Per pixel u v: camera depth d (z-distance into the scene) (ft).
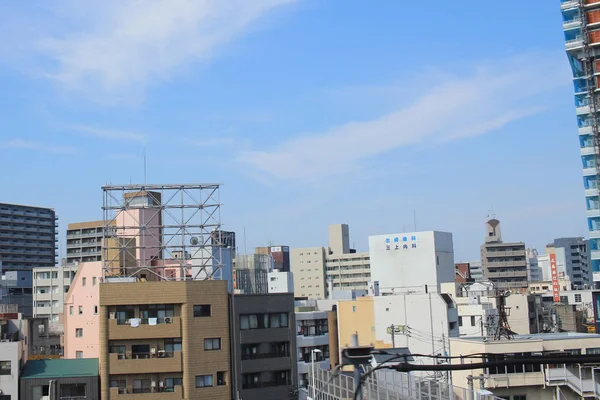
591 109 394.93
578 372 193.47
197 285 246.27
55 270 478.18
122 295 240.32
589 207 389.80
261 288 381.60
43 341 326.03
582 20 400.88
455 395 87.56
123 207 251.80
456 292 388.78
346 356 46.68
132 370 235.61
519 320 386.32
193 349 240.94
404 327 316.40
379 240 410.52
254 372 260.21
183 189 255.09
